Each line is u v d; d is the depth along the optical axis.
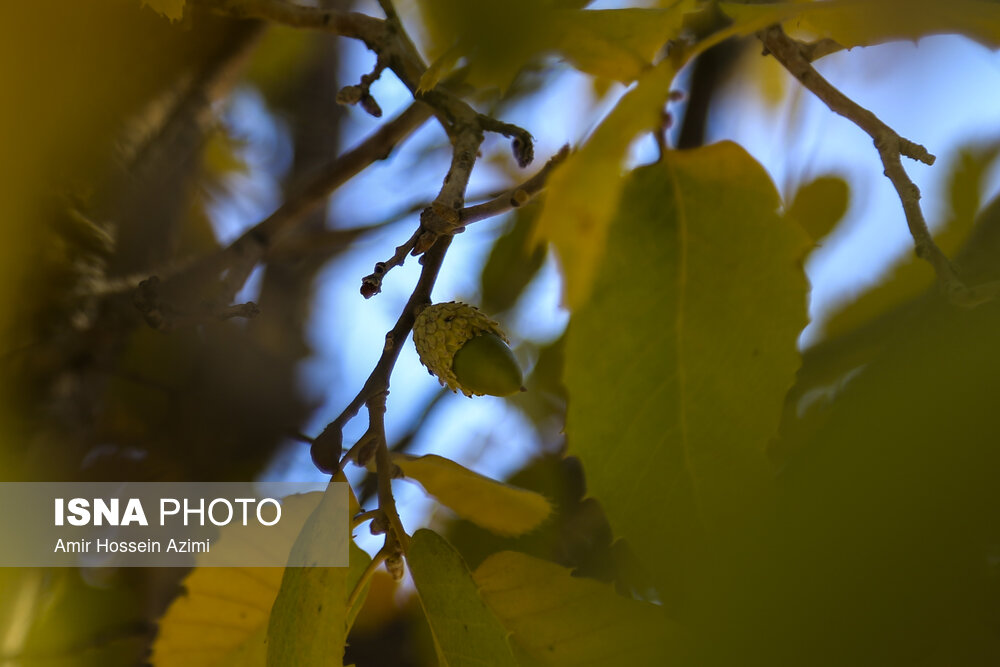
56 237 0.89
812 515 0.44
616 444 0.78
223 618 0.84
